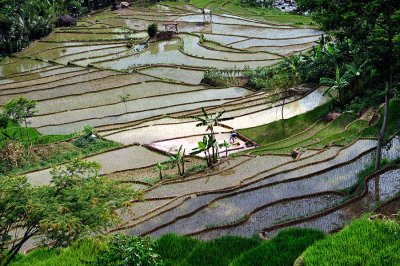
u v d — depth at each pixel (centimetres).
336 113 3925
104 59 6425
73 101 5053
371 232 1424
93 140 4034
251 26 7594
